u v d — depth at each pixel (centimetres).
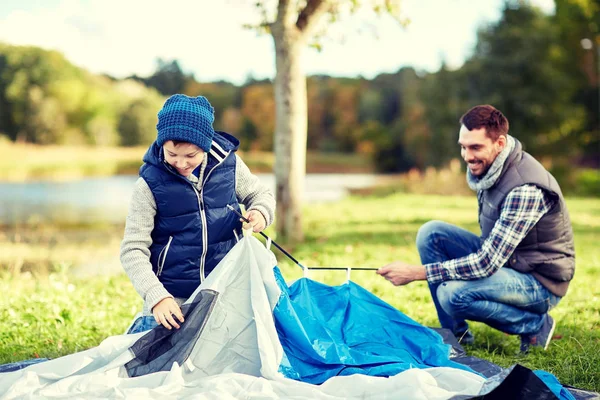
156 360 329
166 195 343
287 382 320
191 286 355
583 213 1567
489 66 2958
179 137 323
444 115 3172
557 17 3362
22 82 5372
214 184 352
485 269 420
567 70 3397
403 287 630
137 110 5659
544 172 428
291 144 982
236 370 340
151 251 353
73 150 5253
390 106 6234
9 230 1430
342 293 393
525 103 2867
